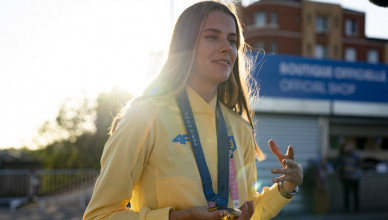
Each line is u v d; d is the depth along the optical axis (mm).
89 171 13023
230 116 1747
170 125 1493
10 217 10656
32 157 21062
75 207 12383
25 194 12656
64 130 20672
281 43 38969
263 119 13117
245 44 1982
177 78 1552
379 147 29141
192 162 1479
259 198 1796
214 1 1626
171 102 1541
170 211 1388
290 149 1635
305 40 39625
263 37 38969
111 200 1436
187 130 1514
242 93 1819
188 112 1540
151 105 1498
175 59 1563
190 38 1552
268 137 13164
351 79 13766
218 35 1561
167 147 1467
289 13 39500
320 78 13344
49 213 11312
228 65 1571
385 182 12320
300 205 11930
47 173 12898
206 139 1557
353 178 11320
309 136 13836
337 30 40844
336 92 13555
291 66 13000
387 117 15070
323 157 13008
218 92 1790
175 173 1450
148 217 1396
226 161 1558
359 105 14539
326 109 13992
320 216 10836
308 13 39844
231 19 1606
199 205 1439
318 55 40312
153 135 1467
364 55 42875
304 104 13555
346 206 11406
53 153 20750
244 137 1746
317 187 12203
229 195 1544
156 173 1465
